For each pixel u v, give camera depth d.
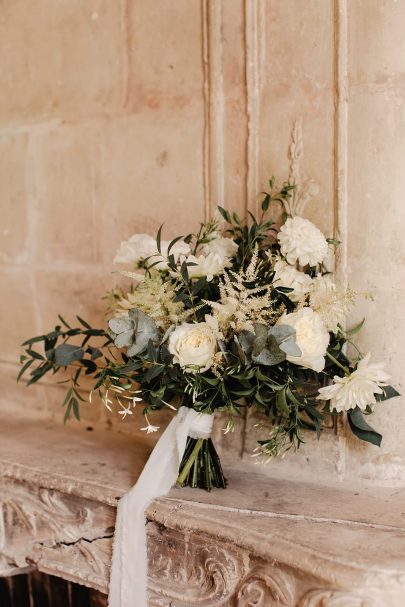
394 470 1.85
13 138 2.56
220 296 1.77
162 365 1.65
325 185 1.87
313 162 1.88
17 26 2.50
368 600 1.36
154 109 2.18
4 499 2.08
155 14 2.15
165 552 1.72
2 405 2.68
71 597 2.45
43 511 1.99
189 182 2.12
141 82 2.21
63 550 1.94
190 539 1.66
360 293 1.69
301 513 1.66
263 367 1.67
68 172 2.42
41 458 2.10
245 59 1.97
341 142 1.82
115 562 1.77
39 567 1.99
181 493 1.80
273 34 1.92
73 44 2.36
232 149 2.03
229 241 1.84
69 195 2.42
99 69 2.30
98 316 2.38
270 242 1.96
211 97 2.04
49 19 2.41
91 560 1.87
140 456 2.11
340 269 1.85
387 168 1.78
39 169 2.50
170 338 1.62
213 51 2.02
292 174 1.91
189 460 1.81
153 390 1.76
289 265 1.86
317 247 1.70
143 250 1.76
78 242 2.42
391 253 1.80
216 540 1.60
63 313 2.49
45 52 2.43
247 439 2.03
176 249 1.77
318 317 1.61
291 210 1.92
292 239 1.70
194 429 1.80
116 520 1.78
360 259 1.83
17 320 2.63
